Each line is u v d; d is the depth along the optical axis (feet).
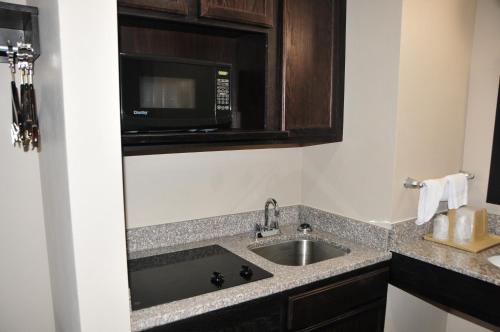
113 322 3.76
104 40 3.43
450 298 5.41
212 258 5.75
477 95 6.90
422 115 6.22
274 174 7.35
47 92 4.04
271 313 4.85
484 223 6.41
